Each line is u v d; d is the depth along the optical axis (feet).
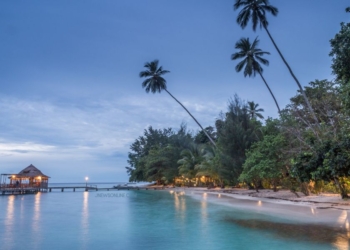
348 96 40.06
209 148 176.86
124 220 56.18
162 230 44.68
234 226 46.50
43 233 43.45
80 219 58.44
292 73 100.27
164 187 208.13
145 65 158.92
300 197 83.51
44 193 165.48
